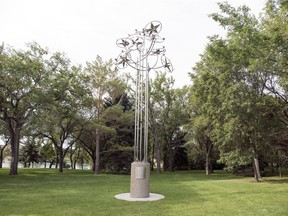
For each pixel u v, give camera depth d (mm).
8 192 14508
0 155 42250
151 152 46781
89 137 36312
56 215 8945
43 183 19406
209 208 10094
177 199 12102
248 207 10352
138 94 13805
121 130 34531
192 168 48969
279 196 13289
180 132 44500
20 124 26531
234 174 31688
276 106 21344
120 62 14266
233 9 13953
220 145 24969
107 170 36375
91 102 30406
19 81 24484
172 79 40500
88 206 10406
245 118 20906
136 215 8898
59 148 34469
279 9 12617
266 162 30156
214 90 23031
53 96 26375
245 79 21266
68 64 28922
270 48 12617
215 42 14656
